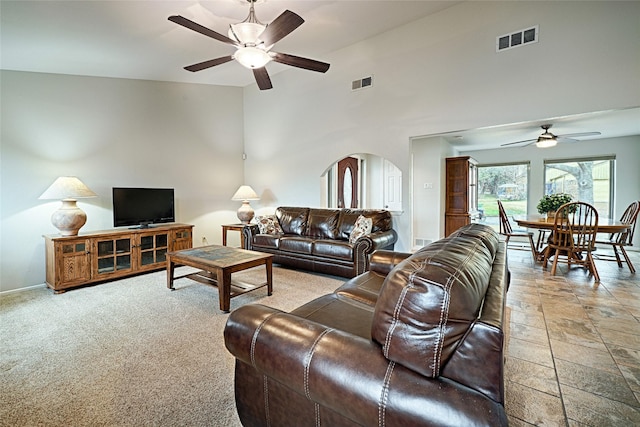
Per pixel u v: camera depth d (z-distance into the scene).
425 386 0.88
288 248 4.31
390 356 0.96
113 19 2.99
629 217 4.29
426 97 4.05
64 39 3.20
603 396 1.65
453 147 6.94
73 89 3.98
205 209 5.44
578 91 3.13
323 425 1.14
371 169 7.54
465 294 0.91
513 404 1.60
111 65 3.96
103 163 4.25
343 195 6.76
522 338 2.30
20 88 3.60
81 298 3.23
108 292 3.42
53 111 3.83
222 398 1.66
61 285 3.40
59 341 2.30
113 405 1.61
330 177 6.33
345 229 4.39
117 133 4.38
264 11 3.25
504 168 7.28
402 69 4.22
